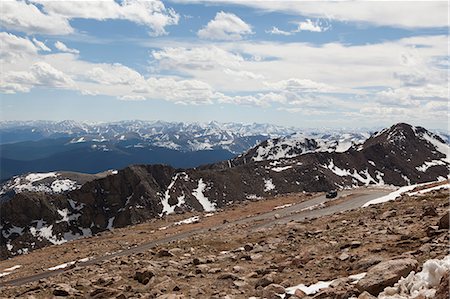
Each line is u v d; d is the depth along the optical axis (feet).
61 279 88.63
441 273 41.57
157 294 63.05
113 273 85.15
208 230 179.11
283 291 55.52
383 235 79.15
